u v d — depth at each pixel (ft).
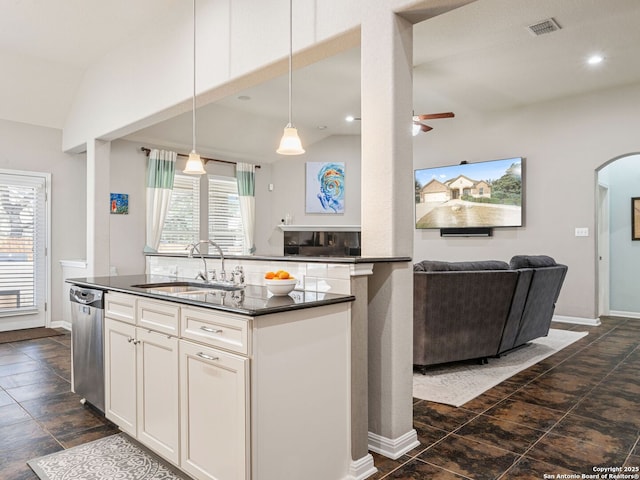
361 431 7.13
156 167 19.99
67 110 18.56
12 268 17.84
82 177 19.88
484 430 8.55
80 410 9.77
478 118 21.72
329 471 6.65
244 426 5.57
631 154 17.92
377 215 7.81
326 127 24.38
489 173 21.13
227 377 5.86
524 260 13.50
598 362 13.20
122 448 8.00
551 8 11.64
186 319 6.64
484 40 13.52
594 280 18.70
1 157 17.51
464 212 21.86
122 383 8.22
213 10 11.56
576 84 17.66
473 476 6.91
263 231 25.38
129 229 19.56
